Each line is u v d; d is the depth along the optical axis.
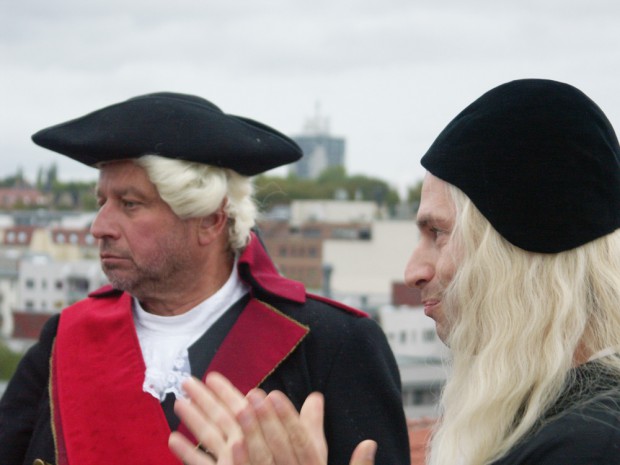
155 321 3.12
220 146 2.96
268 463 1.75
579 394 1.85
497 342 1.94
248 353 3.04
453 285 2.01
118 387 3.01
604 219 1.94
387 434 3.02
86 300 3.29
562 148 1.94
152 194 2.97
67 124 3.04
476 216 1.98
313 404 1.82
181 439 1.83
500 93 2.02
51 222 57.09
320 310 3.16
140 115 2.95
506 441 1.88
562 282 1.92
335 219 53.59
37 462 3.03
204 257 3.08
